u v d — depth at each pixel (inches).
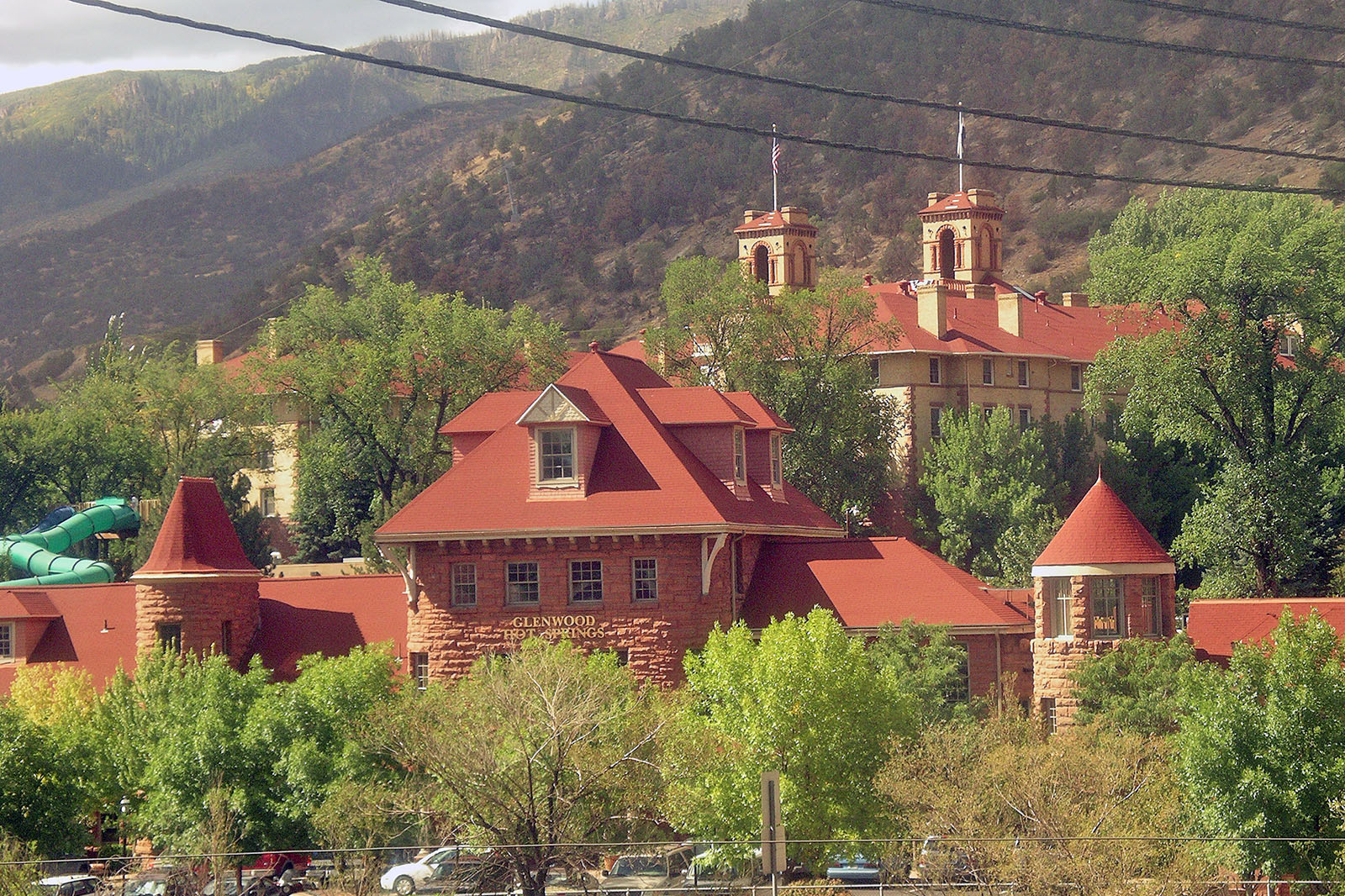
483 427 3850.9
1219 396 5649.6
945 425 7111.2
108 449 7140.8
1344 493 6151.6
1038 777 2598.4
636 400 3799.2
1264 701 2615.7
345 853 2933.1
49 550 5920.3
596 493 3590.1
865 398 6328.7
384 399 6190.9
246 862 3307.1
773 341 6328.7
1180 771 2610.7
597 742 2874.0
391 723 2940.5
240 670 3848.4
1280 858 2488.9
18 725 3228.3
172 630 3801.7
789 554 3828.7
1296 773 2518.5
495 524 3580.2
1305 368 5605.3
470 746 2751.0
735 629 3058.6
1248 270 5502.0
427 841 3041.3
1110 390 5905.5
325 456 6304.1
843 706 2906.0
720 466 3754.9
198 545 3855.8
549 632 3560.5
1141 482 6904.5
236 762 3132.4
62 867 3211.1
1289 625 2647.6
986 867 2536.9
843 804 2869.1
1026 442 6865.2
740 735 2940.5
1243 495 5502.0
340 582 4040.4
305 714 3166.8
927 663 3356.3
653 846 2938.0
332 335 6560.0
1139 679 3211.1
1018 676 3587.6
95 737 3341.5
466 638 3599.9
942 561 3806.6
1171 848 2527.1
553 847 2709.2
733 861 2851.9
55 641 4001.0
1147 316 5831.7
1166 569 3385.8
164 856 2925.7
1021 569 6063.0
